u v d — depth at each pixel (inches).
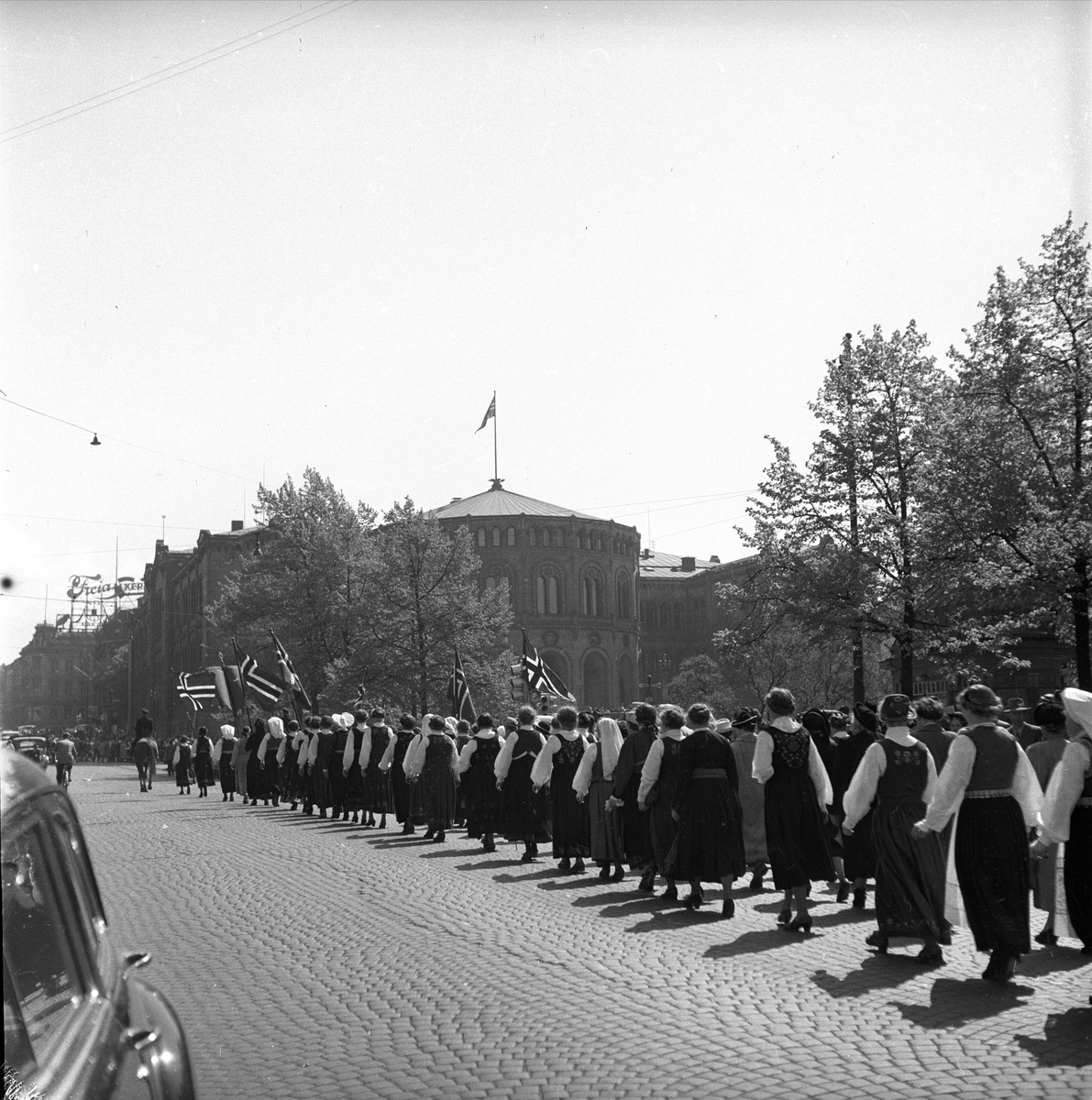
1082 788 301.3
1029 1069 239.6
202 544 3799.2
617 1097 228.4
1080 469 981.2
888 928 354.6
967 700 326.3
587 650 3695.9
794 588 1161.4
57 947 105.0
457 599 1797.5
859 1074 238.4
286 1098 235.1
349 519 1897.1
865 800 359.6
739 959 357.4
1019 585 956.0
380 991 328.8
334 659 1813.5
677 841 450.6
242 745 1274.6
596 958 362.3
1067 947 376.8
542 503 3880.4
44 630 7327.8
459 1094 233.6
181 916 471.2
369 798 865.5
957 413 1035.9
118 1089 100.6
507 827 649.6
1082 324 983.0
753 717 538.9
